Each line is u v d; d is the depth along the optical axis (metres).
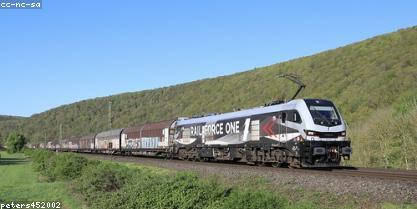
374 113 43.34
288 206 11.45
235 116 34.38
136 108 126.94
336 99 56.97
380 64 59.88
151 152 55.56
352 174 21.25
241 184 21.16
